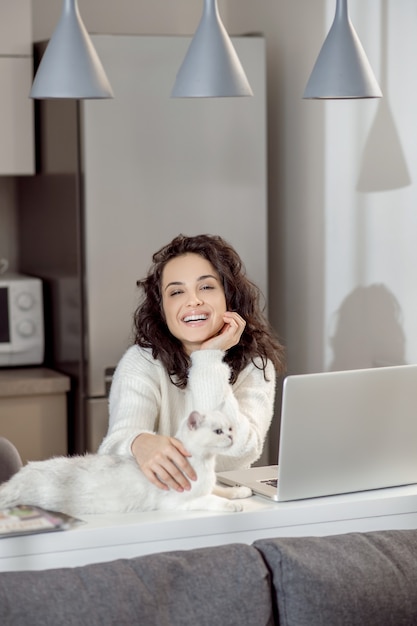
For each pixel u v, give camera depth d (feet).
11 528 6.10
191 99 12.86
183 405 7.98
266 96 14.16
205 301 7.79
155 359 7.95
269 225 14.30
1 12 13.35
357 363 12.22
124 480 6.57
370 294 11.88
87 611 5.78
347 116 12.21
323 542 6.58
